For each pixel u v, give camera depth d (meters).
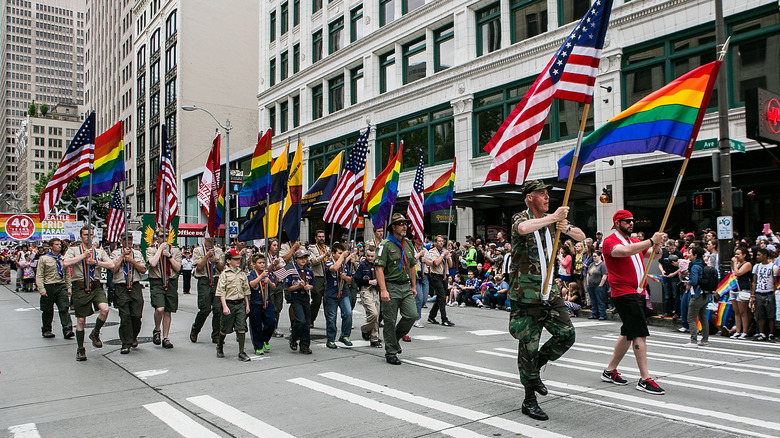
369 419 5.24
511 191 17.75
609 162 17.08
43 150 136.50
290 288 8.82
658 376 6.89
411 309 7.98
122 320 9.09
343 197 11.30
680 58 15.82
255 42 54.34
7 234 29.56
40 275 10.95
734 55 14.81
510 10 20.86
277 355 8.73
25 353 9.34
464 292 16.64
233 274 8.45
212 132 51.41
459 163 22.39
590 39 5.65
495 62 20.92
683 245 13.55
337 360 8.25
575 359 8.09
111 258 9.53
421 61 25.05
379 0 27.55
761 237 11.41
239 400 6.07
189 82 50.62
